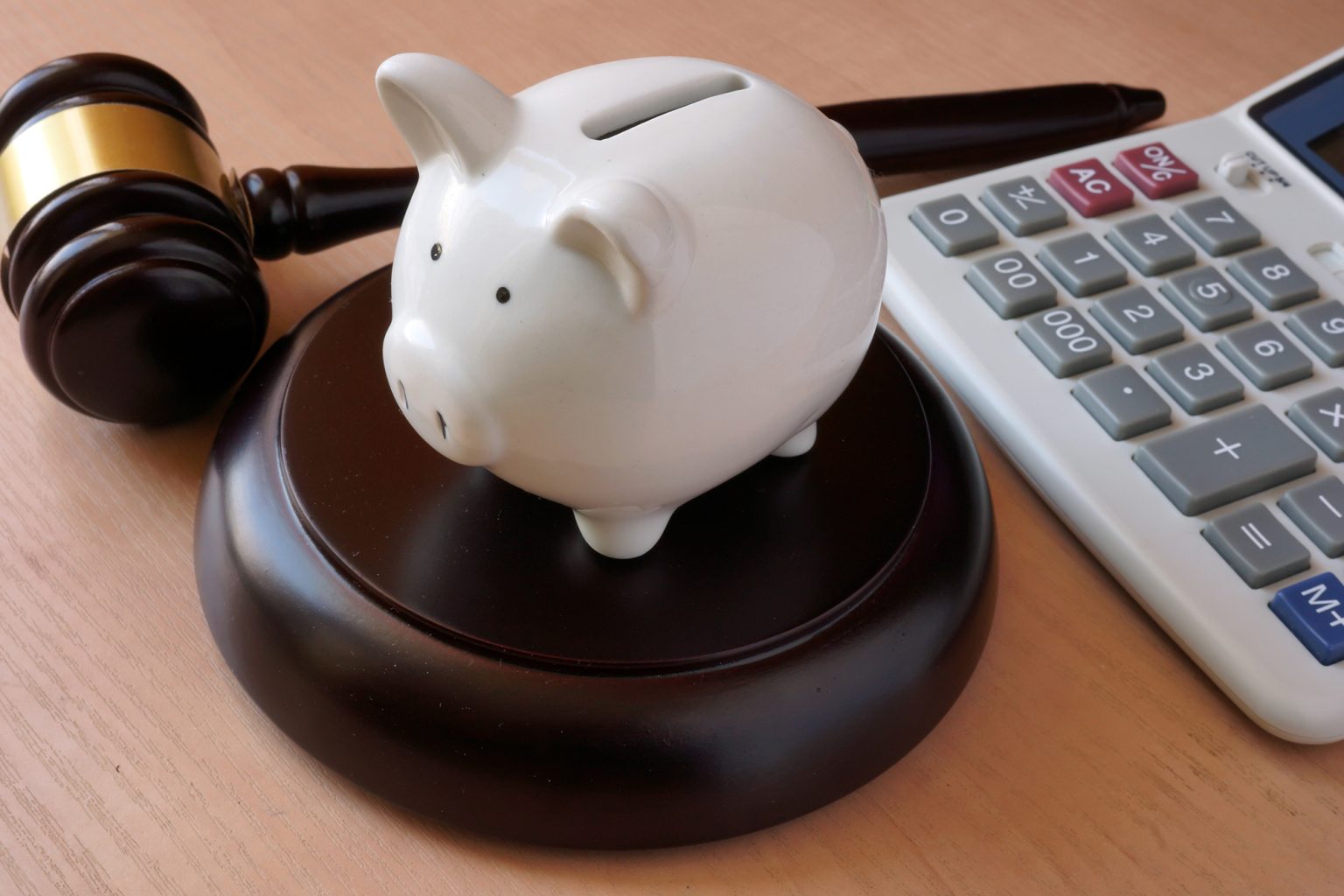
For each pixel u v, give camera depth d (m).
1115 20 0.65
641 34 0.61
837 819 0.33
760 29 0.62
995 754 0.35
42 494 0.40
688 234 0.25
